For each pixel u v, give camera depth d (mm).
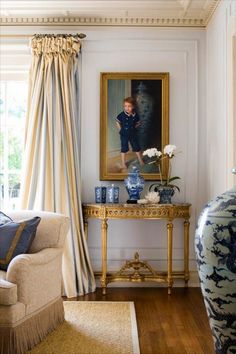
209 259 1485
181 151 4000
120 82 3980
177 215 3635
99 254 3963
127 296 3549
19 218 2924
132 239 3986
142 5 3715
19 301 2266
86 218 3830
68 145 3775
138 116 3977
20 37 3963
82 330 2645
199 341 2488
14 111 4121
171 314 3029
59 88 3795
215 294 1493
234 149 2992
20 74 4062
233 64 3010
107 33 4020
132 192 3752
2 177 4113
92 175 3990
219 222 1474
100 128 3963
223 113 3309
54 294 2680
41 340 2451
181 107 4020
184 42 4031
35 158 3727
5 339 2170
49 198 3709
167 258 3928
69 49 3805
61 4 3686
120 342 2439
